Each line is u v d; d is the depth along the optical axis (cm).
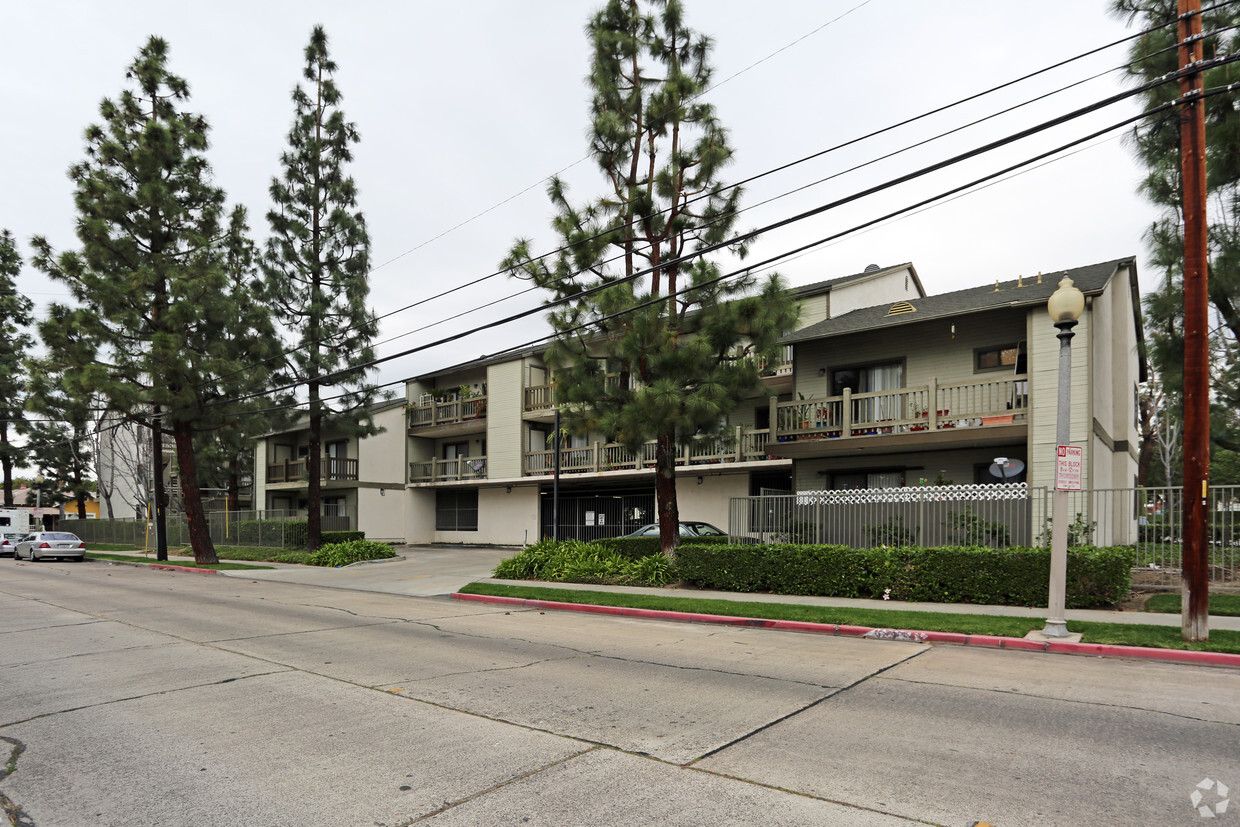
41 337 2519
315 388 2880
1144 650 913
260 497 4166
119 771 530
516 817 443
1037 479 1667
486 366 3491
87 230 2550
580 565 1867
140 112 2791
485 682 802
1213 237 1289
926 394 1933
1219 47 1239
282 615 1383
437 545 3706
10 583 2100
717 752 561
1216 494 1318
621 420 1594
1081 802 459
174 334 2577
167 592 1828
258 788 494
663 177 1705
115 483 5575
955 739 588
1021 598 1275
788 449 2016
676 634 1145
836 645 1038
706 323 1644
